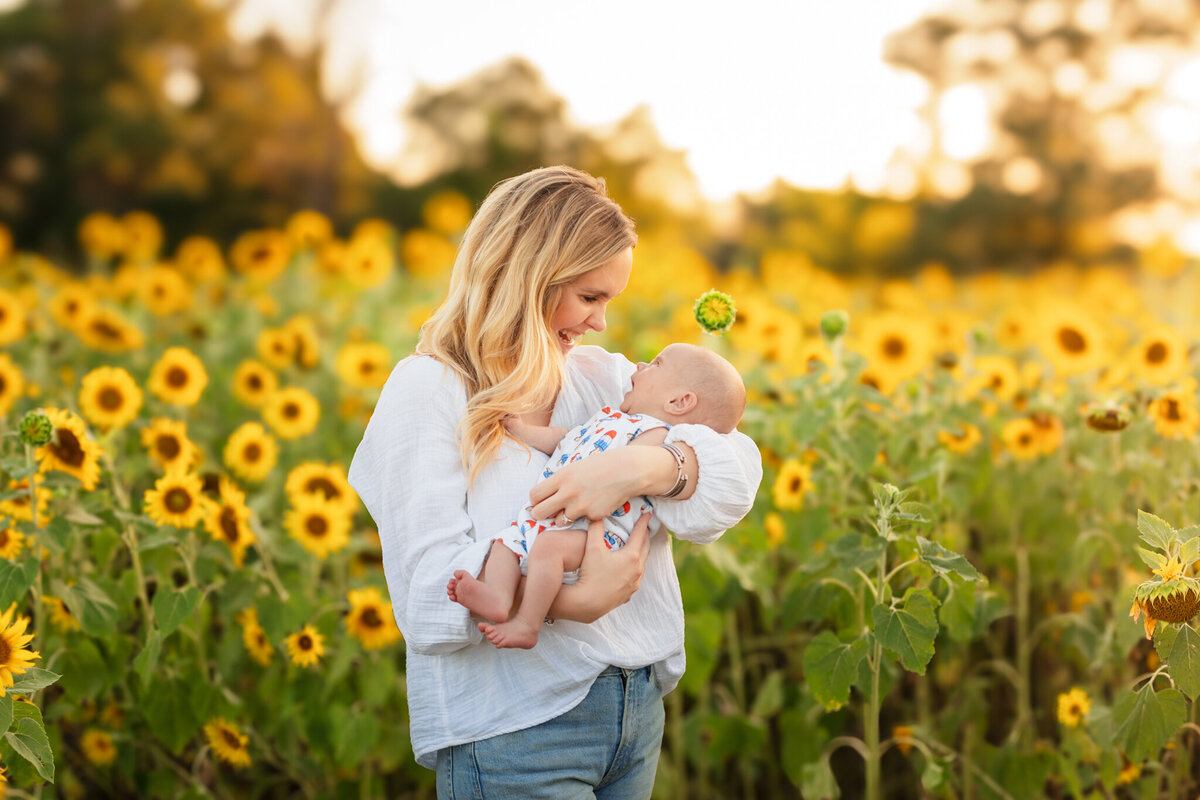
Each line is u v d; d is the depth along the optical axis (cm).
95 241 784
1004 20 2277
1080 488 325
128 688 287
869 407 301
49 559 274
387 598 296
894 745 324
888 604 244
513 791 180
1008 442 329
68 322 484
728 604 309
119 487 286
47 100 1850
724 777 329
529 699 180
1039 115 2248
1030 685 333
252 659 299
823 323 296
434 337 193
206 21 1908
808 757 291
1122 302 667
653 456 181
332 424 464
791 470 300
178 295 606
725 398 199
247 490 389
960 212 2106
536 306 185
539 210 187
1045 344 350
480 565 175
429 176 2086
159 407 390
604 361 212
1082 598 309
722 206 1939
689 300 702
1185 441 288
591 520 178
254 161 1917
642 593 193
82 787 308
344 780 292
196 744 316
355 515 386
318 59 1972
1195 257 1071
